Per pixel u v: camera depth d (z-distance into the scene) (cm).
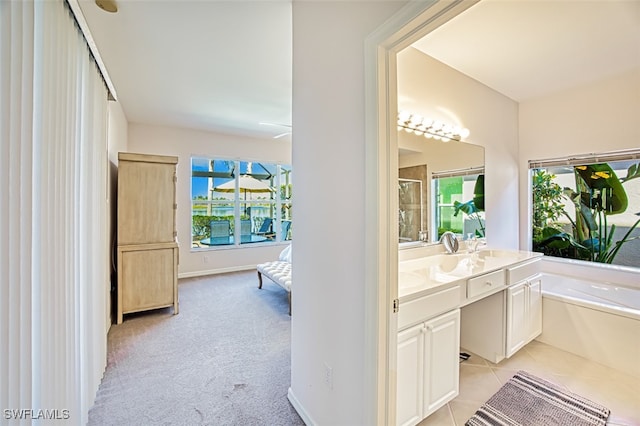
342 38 136
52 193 120
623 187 285
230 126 488
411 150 239
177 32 219
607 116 282
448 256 254
